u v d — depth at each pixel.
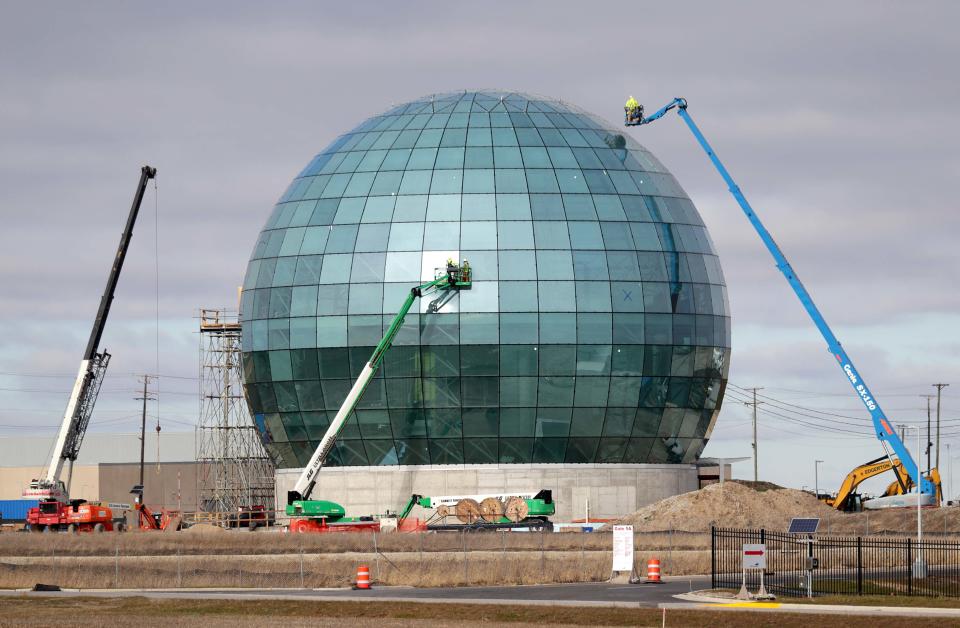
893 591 129.88
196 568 157.88
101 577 149.25
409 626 110.94
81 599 130.00
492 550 180.88
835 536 193.88
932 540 177.00
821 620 110.19
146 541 197.75
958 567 151.38
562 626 111.00
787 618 111.12
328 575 150.62
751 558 123.12
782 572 148.12
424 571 150.62
